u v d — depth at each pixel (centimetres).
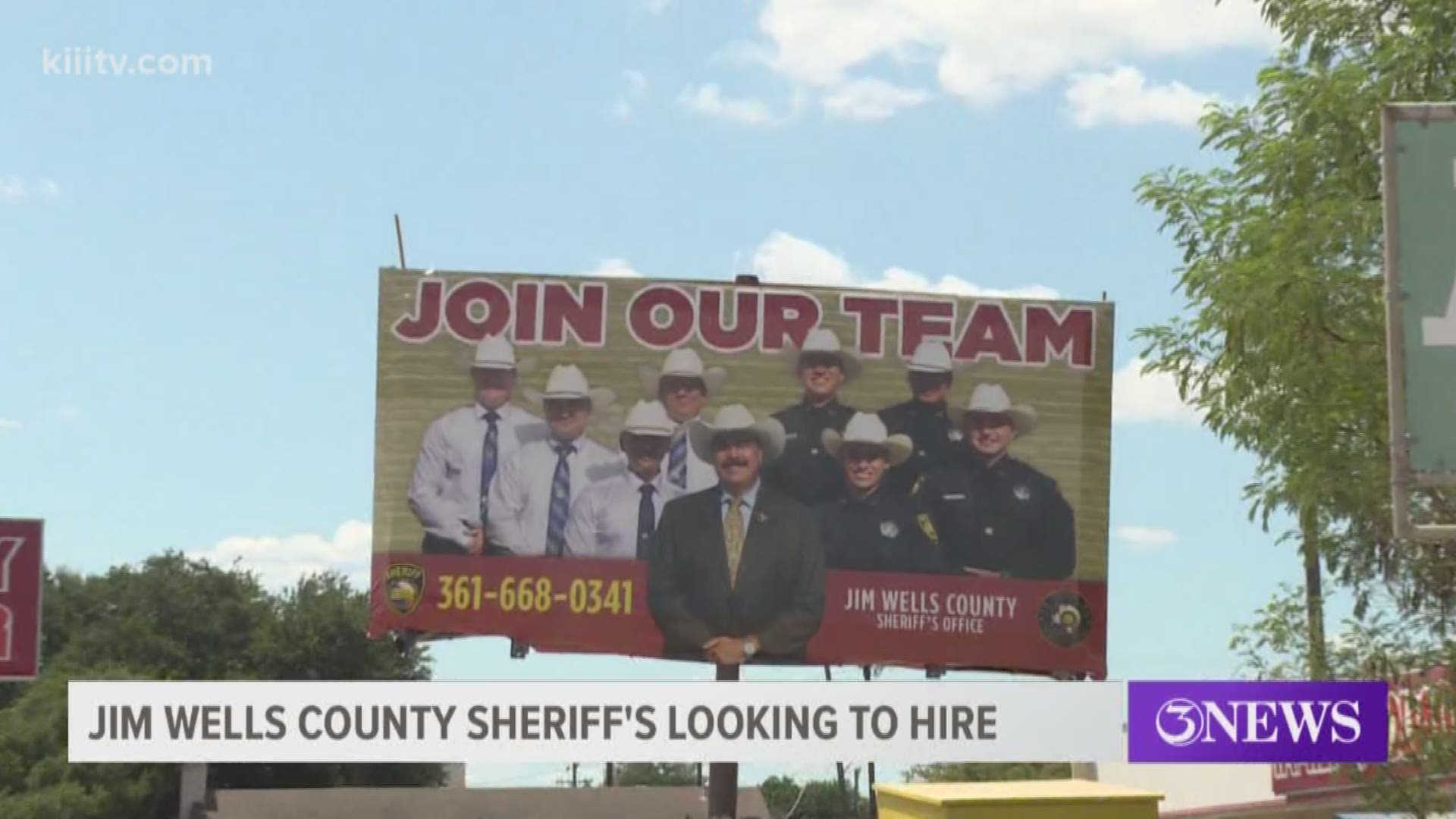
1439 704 1556
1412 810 1603
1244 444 1603
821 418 2097
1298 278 1469
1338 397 1502
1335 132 1483
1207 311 1561
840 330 2106
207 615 7062
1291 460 1541
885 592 2084
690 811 5184
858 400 2103
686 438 2086
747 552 2077
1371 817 1878
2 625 2170
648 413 2086
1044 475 2109
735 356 2098
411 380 2075
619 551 2072
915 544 2089
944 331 2116
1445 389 965
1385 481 1491
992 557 2095
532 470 2070
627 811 5178
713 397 2092
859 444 2098
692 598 2067
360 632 6788
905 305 2116
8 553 2188
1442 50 1464
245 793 5119
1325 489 1497
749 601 2072
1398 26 1538
